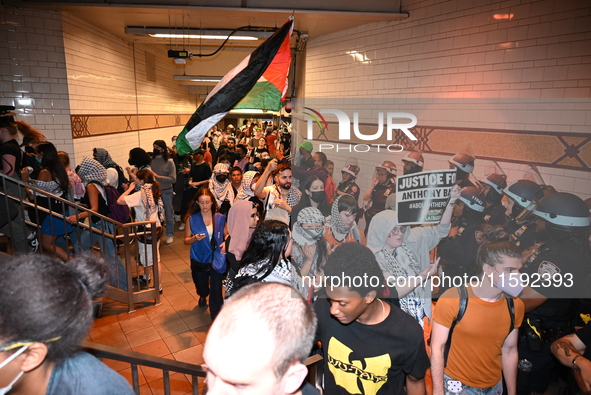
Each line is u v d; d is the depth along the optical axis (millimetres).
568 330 2170
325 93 6758
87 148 6602
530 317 2225
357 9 5359
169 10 5598
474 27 4453
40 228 4008
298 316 825
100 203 4535
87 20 6387
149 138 9719
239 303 816
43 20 5645
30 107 5797
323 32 6480
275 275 2174
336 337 1612
